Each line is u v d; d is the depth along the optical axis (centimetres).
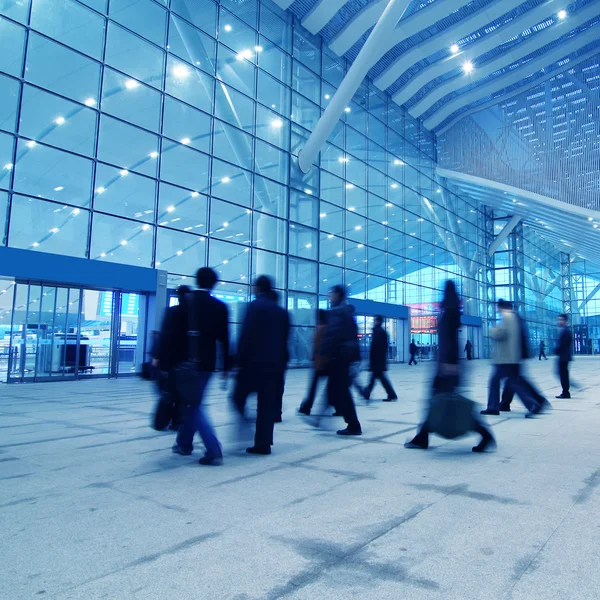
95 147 1427
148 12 1602
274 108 2011
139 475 365
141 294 1546
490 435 446
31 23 1345
